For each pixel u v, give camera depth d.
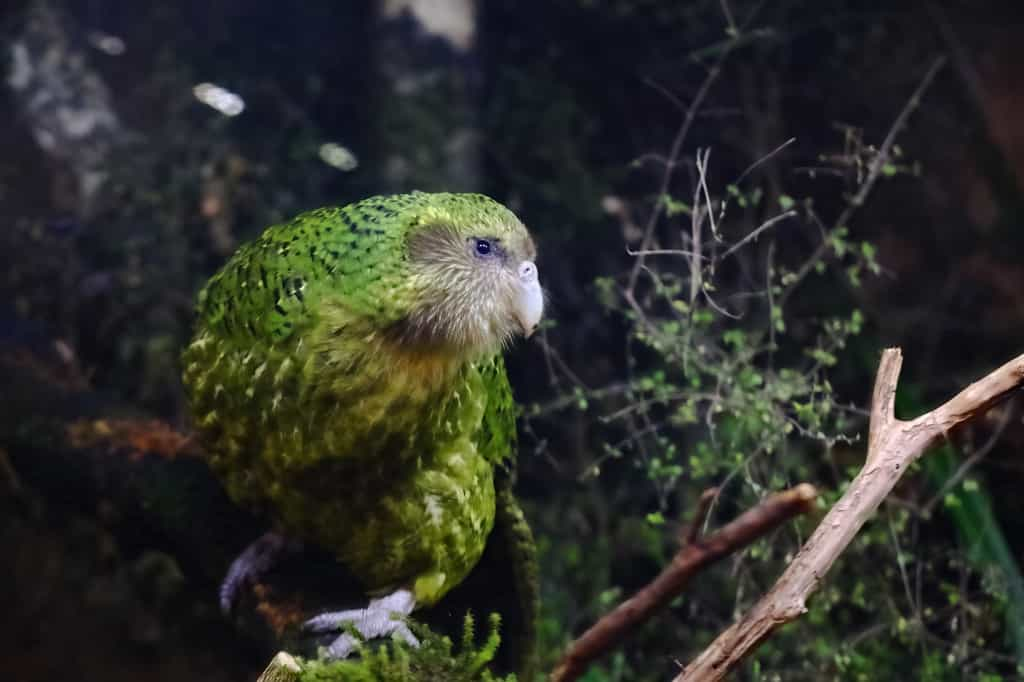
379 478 3.81
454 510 3.90
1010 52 7.32
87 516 5.58
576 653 4.37
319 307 3.63
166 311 6.79
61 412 5.45
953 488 5.41
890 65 7.38
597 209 7.29
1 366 5.68
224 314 3.87
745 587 5.73
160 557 6.63
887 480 2.85
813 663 5.42
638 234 7.08
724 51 6.52
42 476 5.43
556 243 7.27
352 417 3.66
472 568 4.22
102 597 6.66
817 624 5.44
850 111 7.32
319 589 4.24
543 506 6.76
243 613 4.30
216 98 7.46
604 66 7.65
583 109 7.65
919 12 7.38
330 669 3.10
